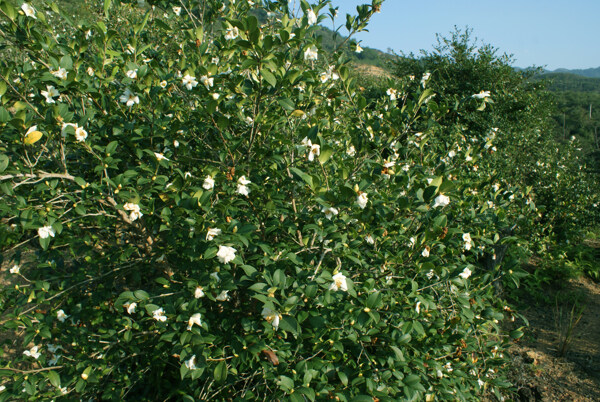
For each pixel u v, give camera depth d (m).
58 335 2.37
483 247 2.72
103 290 2.52
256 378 2.21
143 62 2.60
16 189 2.27
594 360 3.79
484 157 5.39
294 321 1.64
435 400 2.26
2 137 1.82
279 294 1.71
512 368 3.57
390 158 2.38
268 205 2.00
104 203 2.11
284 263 1.95
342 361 2.09
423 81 2.24
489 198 2.87
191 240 1.85
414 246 2.09
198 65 2.34
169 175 2.25
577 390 3.40
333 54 2.33
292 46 1.99
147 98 2.08
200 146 2.39
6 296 2.45
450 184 1.72
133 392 2.74
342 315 1.92
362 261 2.12
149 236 2.45
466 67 10.02
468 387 2.56
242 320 1.92
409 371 2.00
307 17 2.18
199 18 3.09
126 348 2.49
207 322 2.01
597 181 7.52
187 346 1.78
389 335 2.03
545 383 3.47
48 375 2.01
